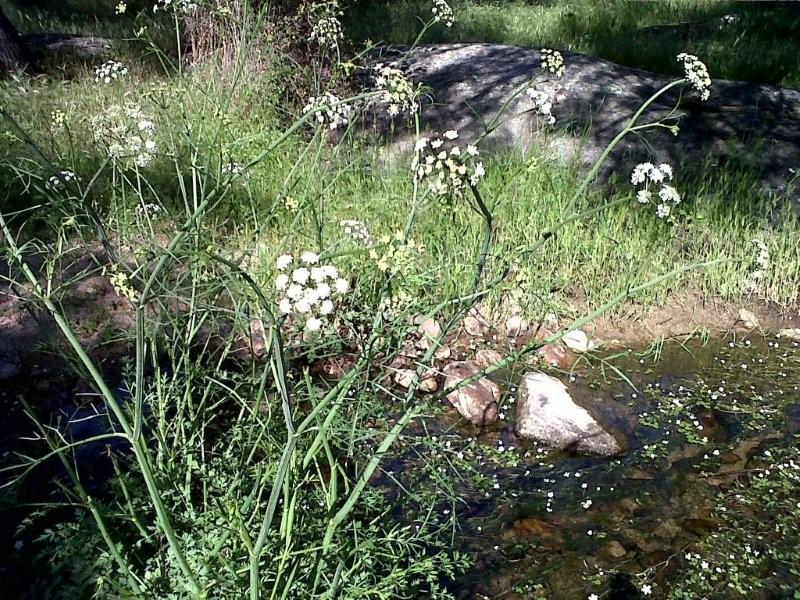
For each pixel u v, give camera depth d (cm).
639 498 371
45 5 1257
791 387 464
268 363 253
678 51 1019
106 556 255
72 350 432
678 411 439
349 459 362
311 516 262
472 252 496
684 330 520
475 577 319
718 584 323
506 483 377
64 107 665
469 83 841
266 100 637
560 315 513
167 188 559
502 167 580
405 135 733
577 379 466
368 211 526
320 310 195
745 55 1018
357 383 300
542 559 331
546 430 409
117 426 366
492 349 477
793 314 543
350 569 267
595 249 541
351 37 1016
